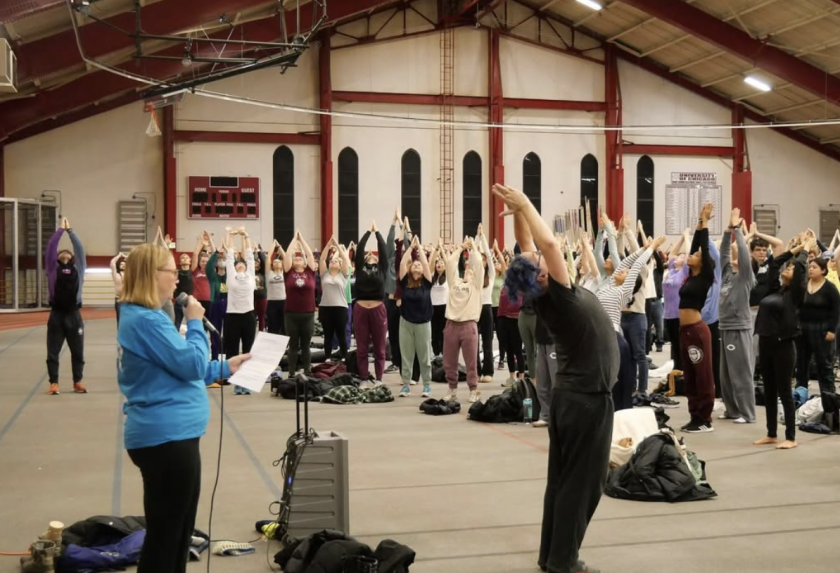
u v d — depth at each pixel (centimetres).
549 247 429
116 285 1098
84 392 1123
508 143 2991
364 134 2902
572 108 3020
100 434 850
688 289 850
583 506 435
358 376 1170
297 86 2852
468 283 1052
